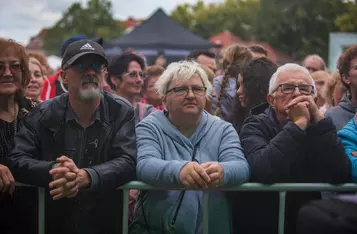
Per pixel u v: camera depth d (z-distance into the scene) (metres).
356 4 31.98
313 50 48.53
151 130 3.39
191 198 3.28
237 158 3.31
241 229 3.46
